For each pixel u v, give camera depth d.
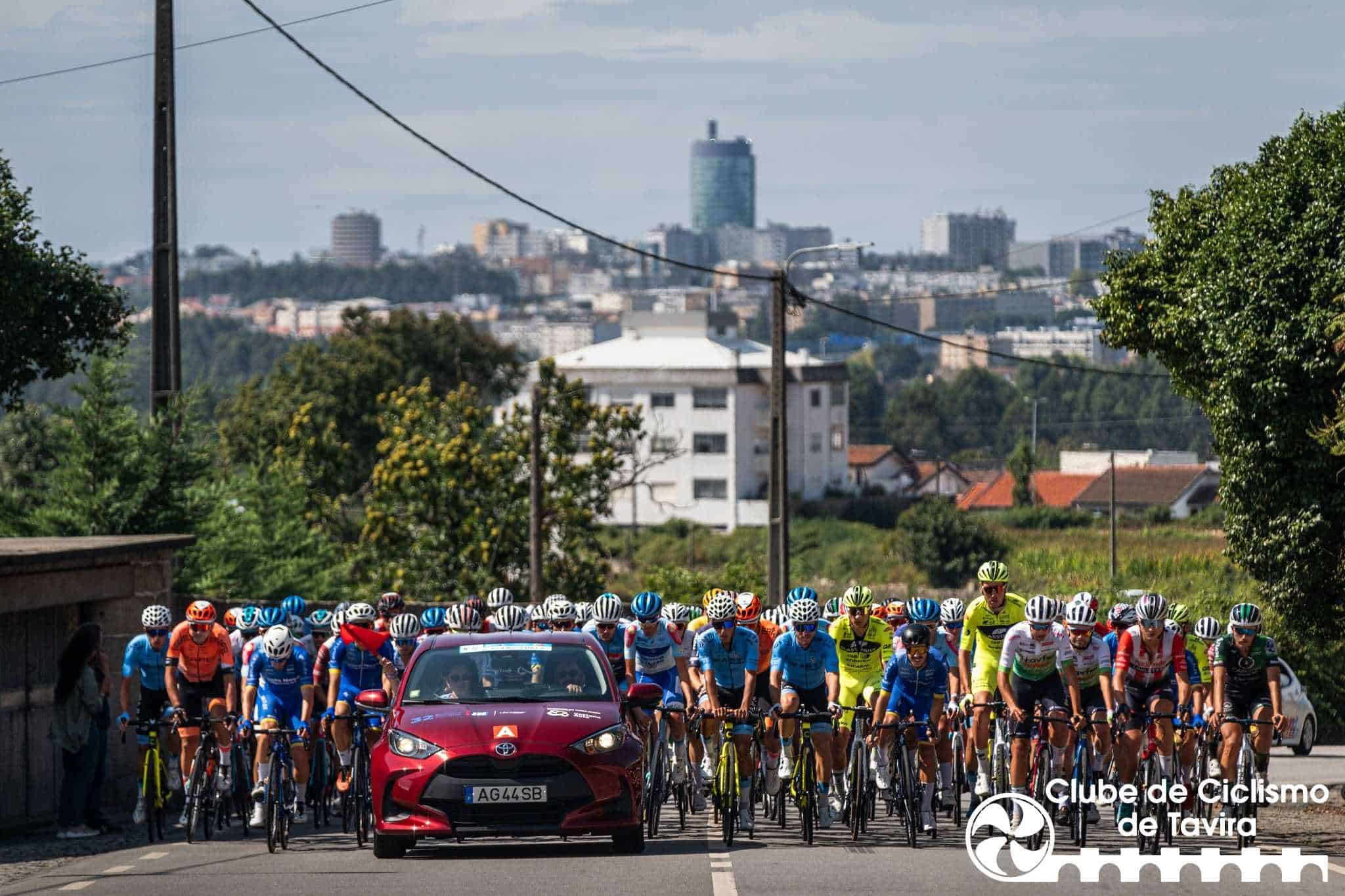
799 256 102.31
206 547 94.44
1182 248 69.56
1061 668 45.22
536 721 41.72
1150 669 46.56
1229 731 46.72
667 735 50.47
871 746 47.03
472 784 40.72
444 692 44.31
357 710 49.47
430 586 153.38
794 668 47.12
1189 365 69.12
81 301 82.62
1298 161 62.84
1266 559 64.31
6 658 54.41
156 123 72.31
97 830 52.34
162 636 50.53
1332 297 59.50
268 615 51.12
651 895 34.62
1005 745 48.78
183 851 46.44
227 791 49.84
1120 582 159.12
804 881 37.03
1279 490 62.84
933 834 45.94
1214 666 47.38
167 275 72.50
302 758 47.94
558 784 40.84
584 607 60.44
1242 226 63.12
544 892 35.19
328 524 185.00
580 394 162.88
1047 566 191.25
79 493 84.94
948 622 53.78
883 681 46.62
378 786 41.62
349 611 50.75
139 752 50.12
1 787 53.84
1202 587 147.12
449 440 158.88
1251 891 36.38
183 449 87.19
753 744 48.19
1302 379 60.66
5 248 77.31
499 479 155.62
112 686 59.94
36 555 53.75
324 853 45.19
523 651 45.69
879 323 120.44
